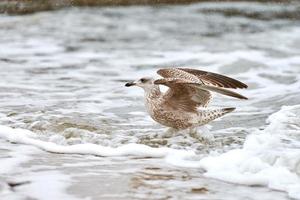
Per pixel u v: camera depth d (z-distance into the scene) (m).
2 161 9.94
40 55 22.58
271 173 9.09
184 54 22.48
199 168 9.79
